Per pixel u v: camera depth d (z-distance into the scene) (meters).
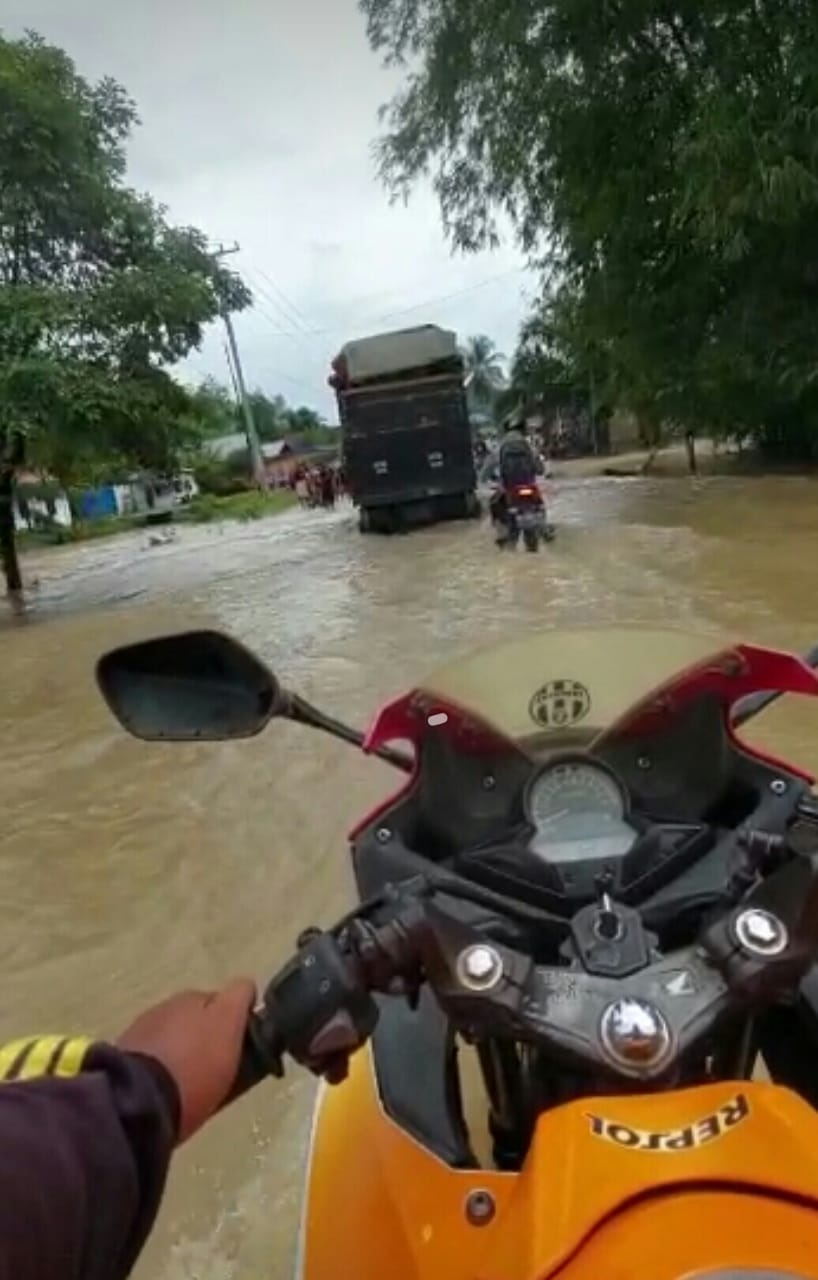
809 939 1.51
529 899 1.79
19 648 13.39
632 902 1.77
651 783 2.01
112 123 19.81
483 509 24.83
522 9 21.80
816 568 11.52
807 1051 2.22
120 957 4.73
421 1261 1.61
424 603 12.37
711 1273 1.09
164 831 6.03
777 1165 1.21
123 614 15.42
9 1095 0.88
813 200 19.20
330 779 6.54
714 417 26.92
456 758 1.97
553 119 22.55
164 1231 3.11
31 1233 0.80
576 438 58.09
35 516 29.20
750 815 1.95
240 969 4.54
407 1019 2.12
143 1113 0.93
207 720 1.98
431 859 2.02
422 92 24.31
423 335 23.27
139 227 19.16
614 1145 1.25
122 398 17.11
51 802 6.71
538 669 2.14
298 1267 1.98
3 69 17.73
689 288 23.30
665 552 14.11
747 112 19.33
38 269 19.22
